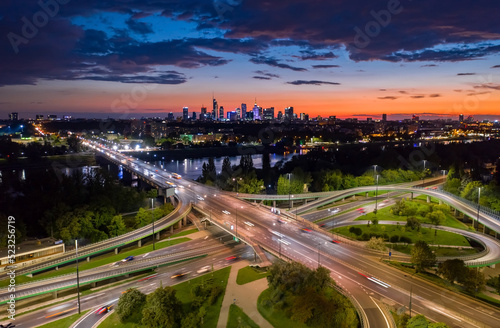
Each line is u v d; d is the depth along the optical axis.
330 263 146.25
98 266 159.75
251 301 127.50
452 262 132.62
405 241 186.62
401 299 120.56
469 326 106.44
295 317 111.94
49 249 164.12
